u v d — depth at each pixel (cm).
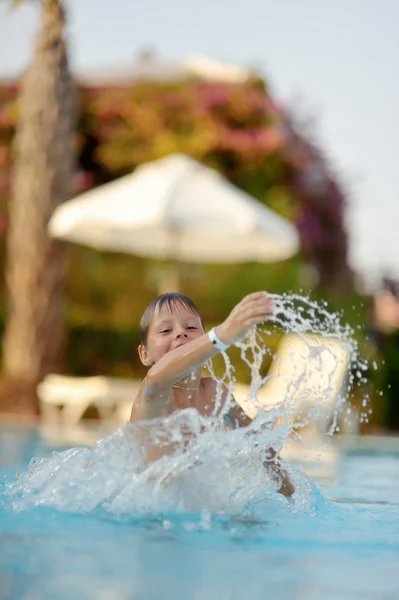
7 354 1295
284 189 1650
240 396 927
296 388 339
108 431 966
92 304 1634
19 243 1291
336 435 1048
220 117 1664
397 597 175
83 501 288
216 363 1246
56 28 1297
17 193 1304
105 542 227
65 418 1212
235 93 1662
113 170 1698
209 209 1154
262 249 1273
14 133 1675
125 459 296
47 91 1291
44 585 173
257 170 1636
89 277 1630
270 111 1691
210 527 261
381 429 1339
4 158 1661
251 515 295
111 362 1439
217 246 1288
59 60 1298
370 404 1302
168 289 1313
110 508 285
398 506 361
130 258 1636
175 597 166
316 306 341
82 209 1171
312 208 1689
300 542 244
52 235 1273
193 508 291
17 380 1253
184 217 1138
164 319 339
